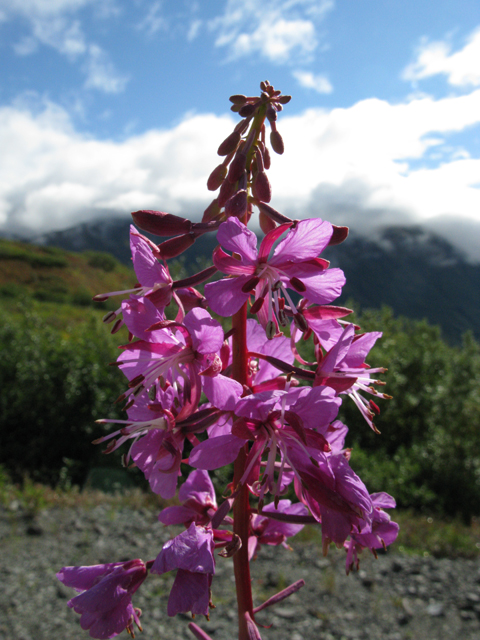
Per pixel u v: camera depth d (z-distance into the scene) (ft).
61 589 18.98
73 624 17.10
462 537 25.53
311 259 6.00
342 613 18.15
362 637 16.87
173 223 6.59
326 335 6.61
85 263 383.86
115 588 6.21
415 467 32.35
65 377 36.35
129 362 6.31
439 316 633.61
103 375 36.73
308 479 5.63
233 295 6.03
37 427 35.65
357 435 36.99
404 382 38.99
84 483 32.04
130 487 31.12
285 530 7.44
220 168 7.23
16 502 26.66
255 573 20.83
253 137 6.90
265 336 7.09
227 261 6.07
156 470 6.28
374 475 31.73
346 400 37.55
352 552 6.89
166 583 19.97
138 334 5.83
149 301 5.82
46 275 345.31
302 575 20.66
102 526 24.26
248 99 7.32
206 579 5.60
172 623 17.62
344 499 5.52
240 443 5.79
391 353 41.68
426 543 24.67
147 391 6.43
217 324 5.77
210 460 5.72
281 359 6.95
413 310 650.02
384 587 19.97
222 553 5.69
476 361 41.73
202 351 5.97
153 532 23.71
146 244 6.34
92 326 45.21
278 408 5.54
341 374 6.07
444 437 34.96
